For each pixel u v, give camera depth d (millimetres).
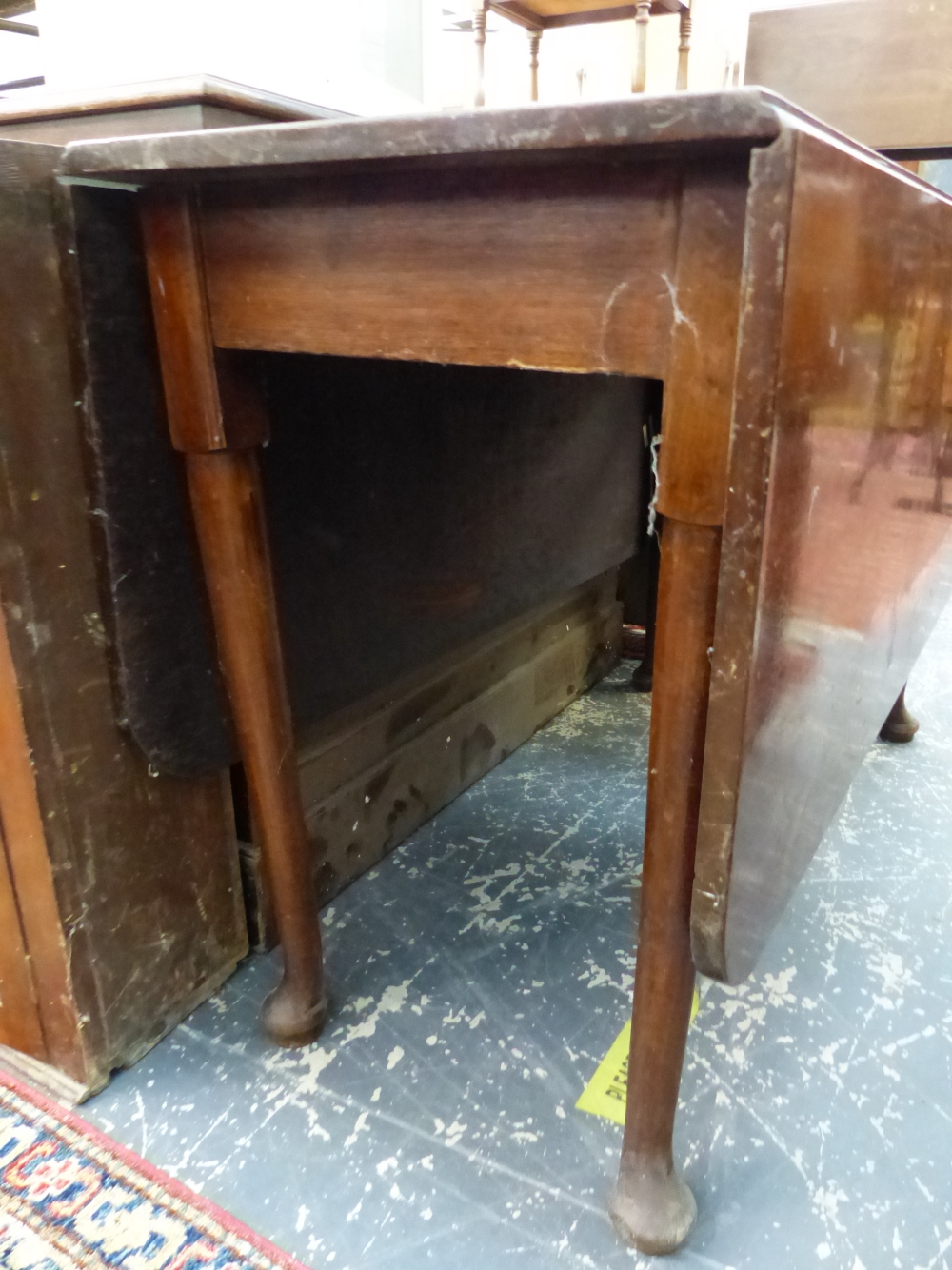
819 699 608
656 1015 631
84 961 771
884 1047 875
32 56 1538
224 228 592
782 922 1058
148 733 759
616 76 2527
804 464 480
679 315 455
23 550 658
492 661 1386
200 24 734
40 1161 735
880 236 530
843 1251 673
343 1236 682
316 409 798
